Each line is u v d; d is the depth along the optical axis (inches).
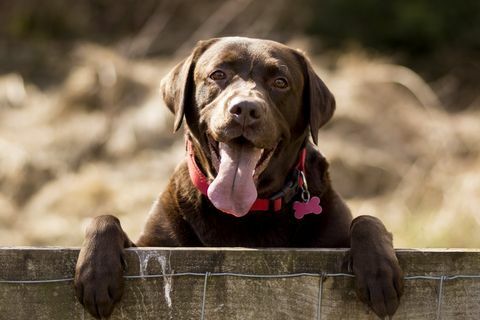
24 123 670.5
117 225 197.9
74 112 676.7
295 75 243.6
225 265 183.6
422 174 585.0
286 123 238.4
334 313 187.0
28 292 183.3
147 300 184.7
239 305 183.6
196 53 248.5
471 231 451.8
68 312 185.0
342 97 680.4
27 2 903.1
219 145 227.6
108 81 688.4
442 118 700.7
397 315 188.1
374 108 677.3
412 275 189.0
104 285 183.5
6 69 795.4
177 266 183.9
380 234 196.2
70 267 185.9
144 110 656.4
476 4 867.4
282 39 843.4
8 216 534.0
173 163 597.0
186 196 243.6
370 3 854.5
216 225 239.1
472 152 631.8
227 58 238.5
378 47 858.1
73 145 629.3
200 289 183.5
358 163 593.0
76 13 911.7
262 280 184.1
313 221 241.4
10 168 596.4
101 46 822.5
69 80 732.7
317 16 868.6
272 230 239.0
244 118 218.1
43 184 590.6
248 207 212.7
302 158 244.2
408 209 524.4
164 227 245.6
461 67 842.2
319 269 186.2
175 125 240.8
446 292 188.1
